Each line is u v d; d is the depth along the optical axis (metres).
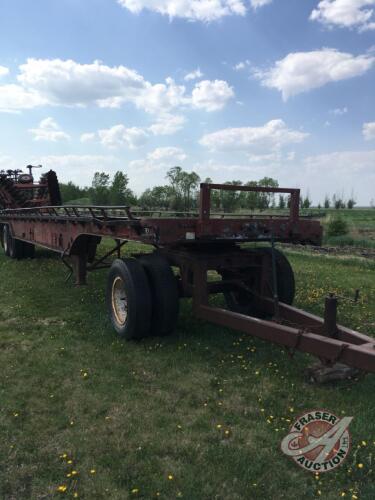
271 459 2.89
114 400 3.67
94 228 6.04
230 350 4.78
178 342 5.01
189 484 2.64
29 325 5.63
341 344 3.38
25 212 10.65
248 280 5.49
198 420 3.36
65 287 7.82
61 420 3.34
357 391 3.80
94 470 2.75
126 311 5.04
